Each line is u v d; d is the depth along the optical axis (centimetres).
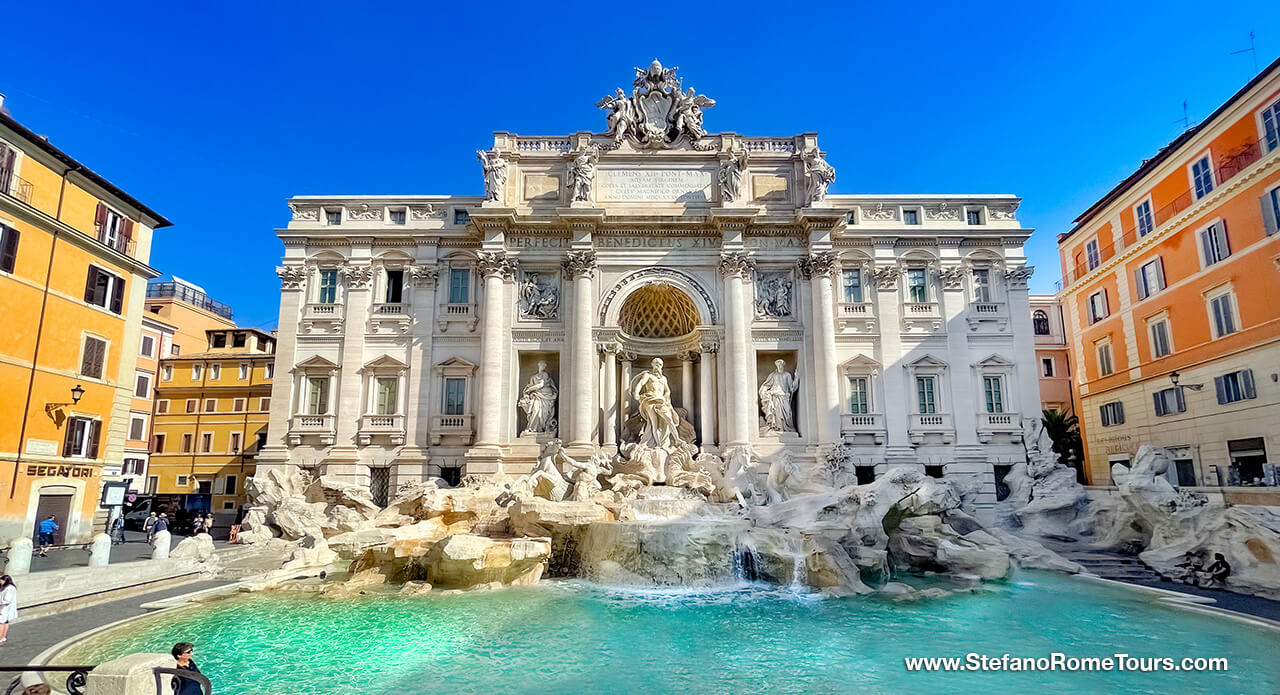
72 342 3275
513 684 1386
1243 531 2264
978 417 3891
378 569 2494
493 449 3703
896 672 1472
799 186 4112
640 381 3766
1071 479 3556
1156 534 2698
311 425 3881
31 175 3064
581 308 3875
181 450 5447
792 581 2395
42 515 3109
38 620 1817
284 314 4025
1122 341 4250
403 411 3888
